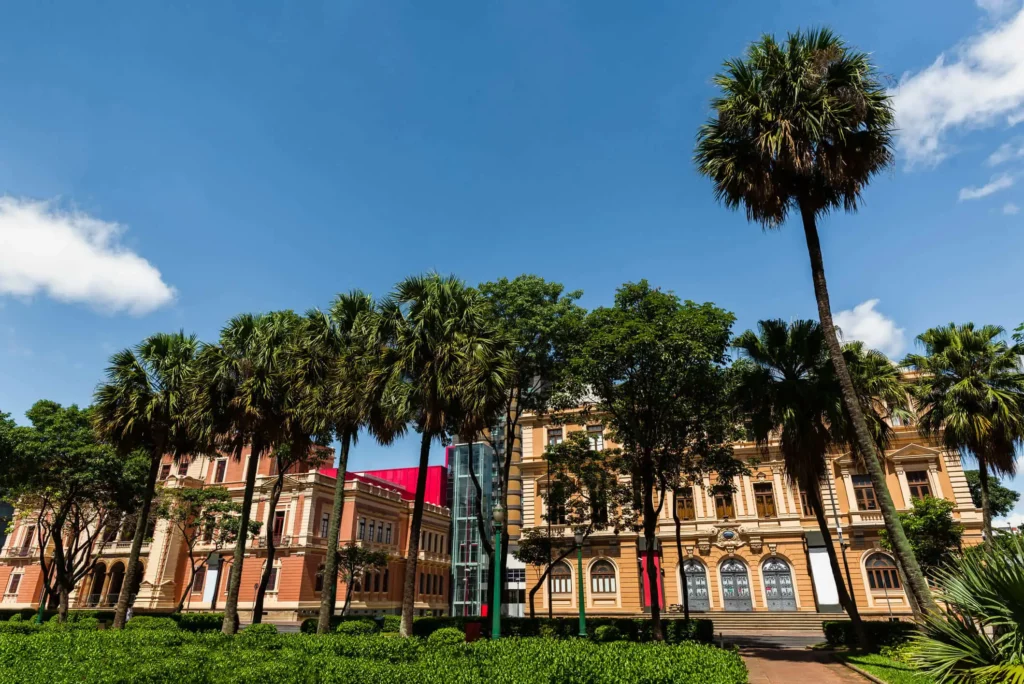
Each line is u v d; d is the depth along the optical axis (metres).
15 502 35.28
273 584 46.19
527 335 25.45
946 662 10.81
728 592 37.81
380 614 51.50
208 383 24.84
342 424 24.33
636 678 9.16
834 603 35.84
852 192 16.94
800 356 21.45
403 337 21.45
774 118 16.73
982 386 19.98
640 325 22.34
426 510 62.78
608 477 28.17
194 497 41.75
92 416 25.95
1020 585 9.76
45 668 9.79
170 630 18.97
